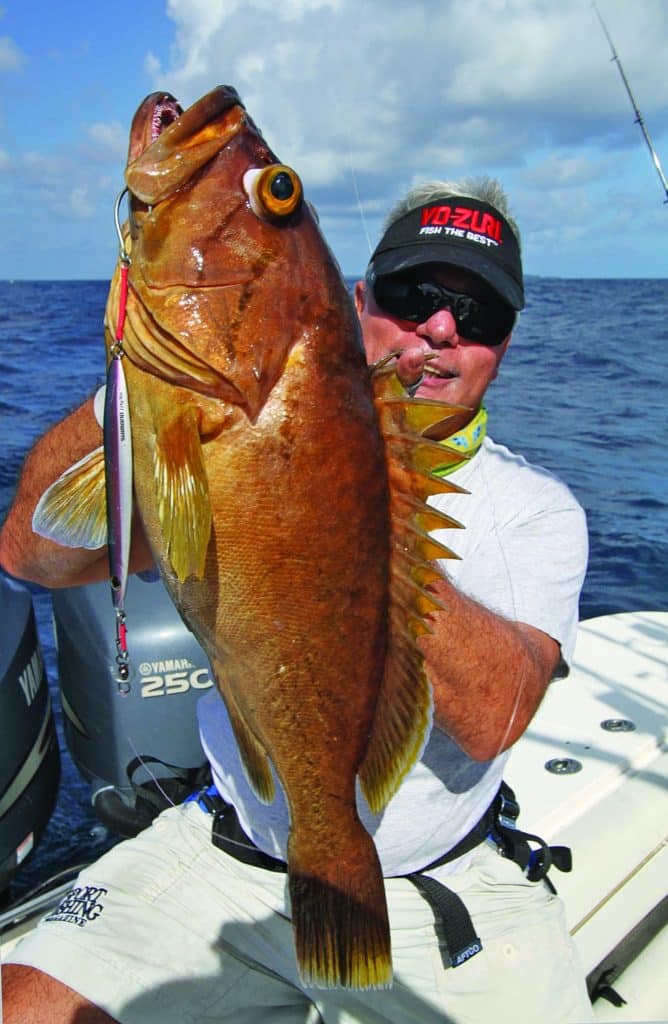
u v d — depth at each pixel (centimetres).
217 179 138
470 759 207
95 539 154
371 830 202
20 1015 190
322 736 155
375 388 151
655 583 664
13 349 1922
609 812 290
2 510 716
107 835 362
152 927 209
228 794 218
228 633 149
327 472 142
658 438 1116
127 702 302
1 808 282
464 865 218
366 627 151
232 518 142
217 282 138
